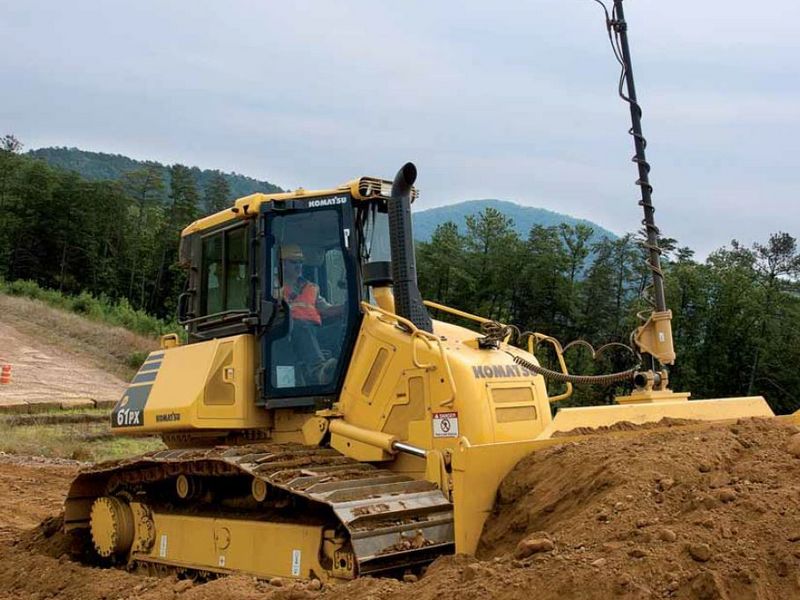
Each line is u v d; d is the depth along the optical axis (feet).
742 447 17.17
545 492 17.35
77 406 85.61
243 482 24.21
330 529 19.93
